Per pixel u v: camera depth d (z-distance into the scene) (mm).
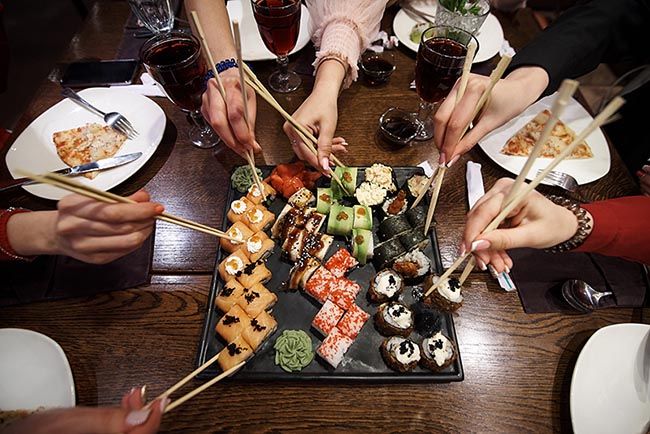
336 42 768
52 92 797
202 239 646
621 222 548
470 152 748
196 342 560
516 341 569
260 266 622
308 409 518
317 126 679
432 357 539
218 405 518
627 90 913
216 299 583
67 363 499
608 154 720
